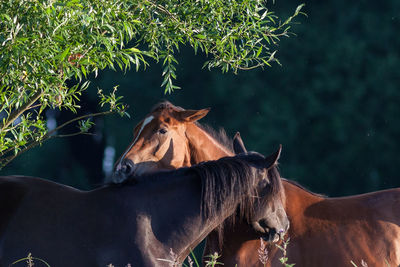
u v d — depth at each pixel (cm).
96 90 3262
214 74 3178
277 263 1012
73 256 813
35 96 968
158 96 3250
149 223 851
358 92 2981
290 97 3077
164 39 1050
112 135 3450
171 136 1033
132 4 993
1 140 938
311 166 3027
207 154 1074
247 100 3114
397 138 3012
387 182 3020
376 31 3078
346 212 1058
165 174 889
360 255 1025
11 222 823
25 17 829
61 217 833
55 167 3669
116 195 861
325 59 3055
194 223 866
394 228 1050
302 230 1032
